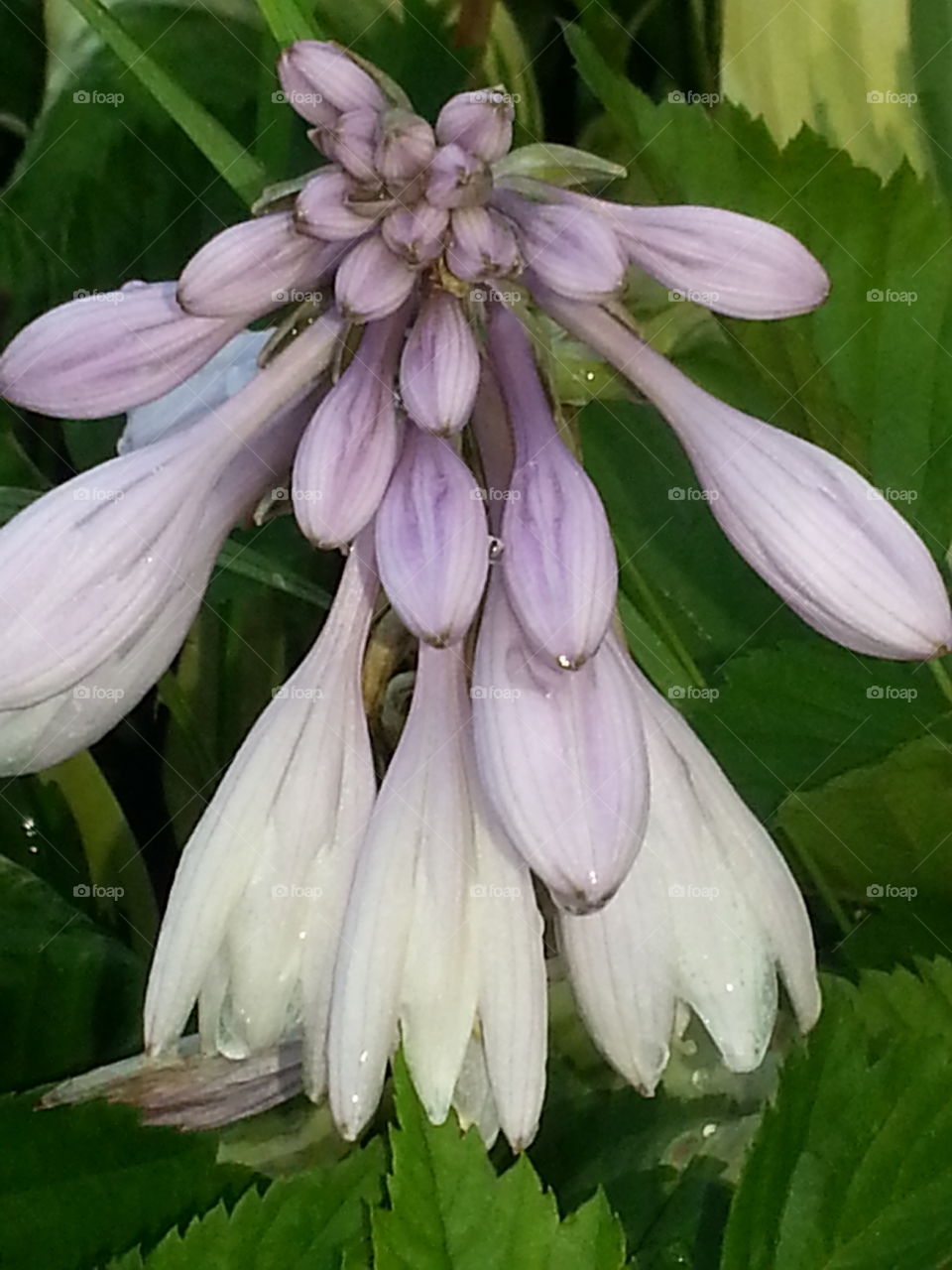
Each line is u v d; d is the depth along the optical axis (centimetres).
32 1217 20
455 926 16
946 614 15
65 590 15
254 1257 19
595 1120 21
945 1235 19
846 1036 19
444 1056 16
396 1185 17
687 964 16
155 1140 20
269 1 20
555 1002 21
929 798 20
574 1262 17
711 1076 21
